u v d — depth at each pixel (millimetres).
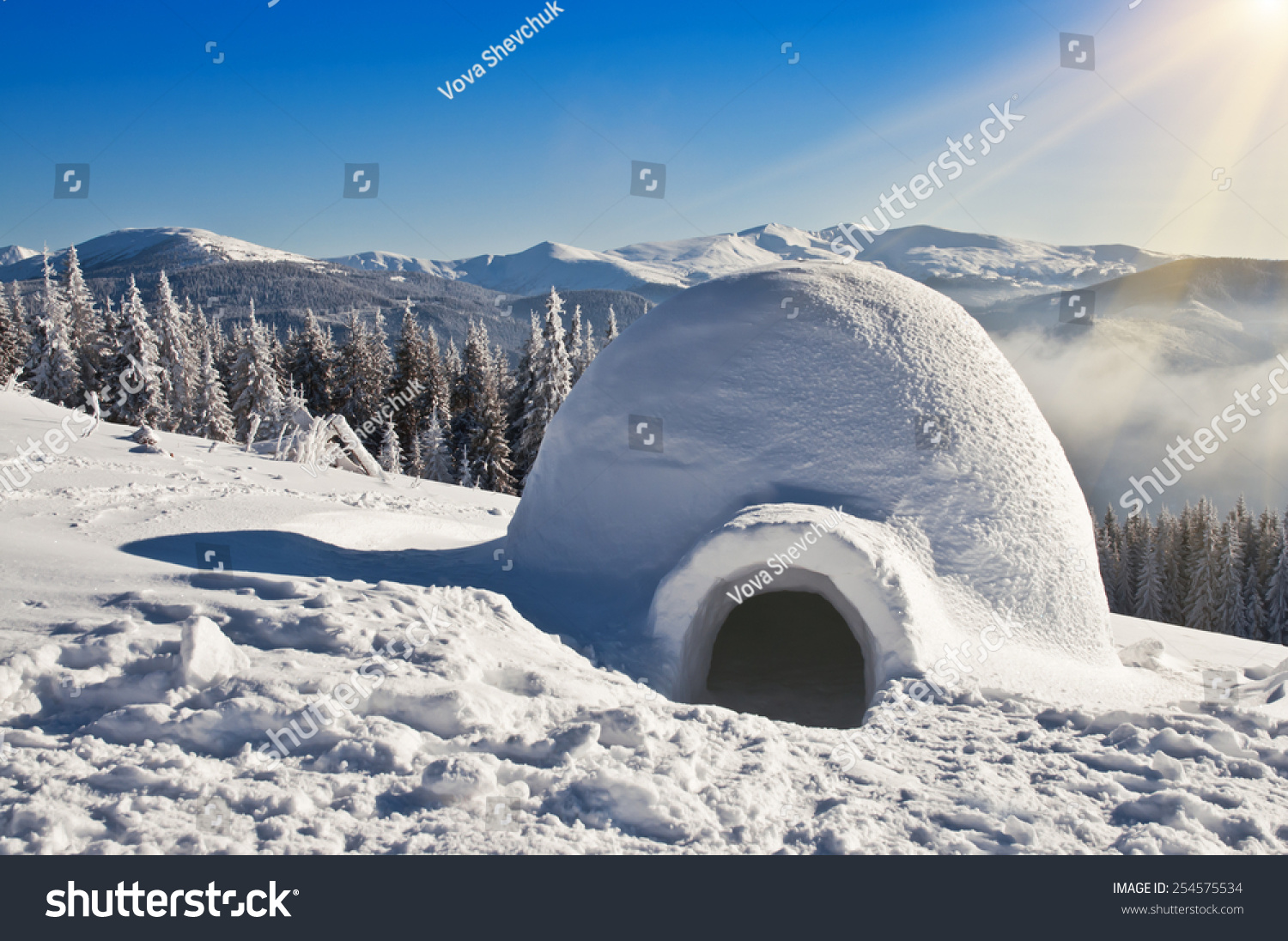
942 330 7113
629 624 6012
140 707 3455
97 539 6559
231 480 11289
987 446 6402
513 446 35844
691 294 7523
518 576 7012
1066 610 6086
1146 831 3252
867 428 6332
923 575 5758
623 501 6605
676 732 3898
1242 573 39375
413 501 12375
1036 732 4297
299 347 41250
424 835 2953
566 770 3398
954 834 3207
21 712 3465
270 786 3100
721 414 6551
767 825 3219
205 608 4504
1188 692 5918
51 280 34531
